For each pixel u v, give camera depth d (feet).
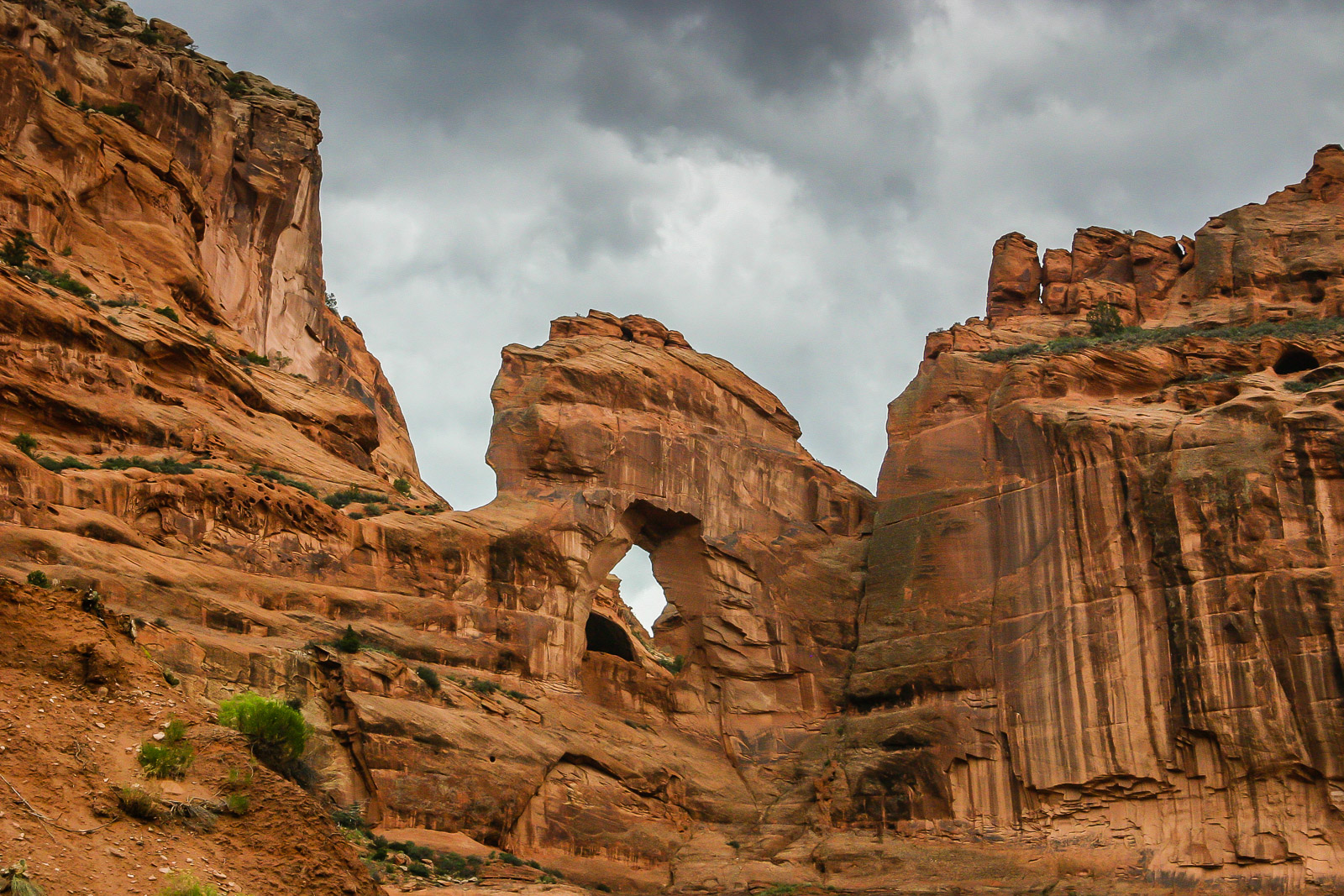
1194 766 185.88
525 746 174.29
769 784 215.10
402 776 153.28
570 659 206.49
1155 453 204.85
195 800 70.23
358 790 150.51
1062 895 181.16
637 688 220.64
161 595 149.69
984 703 206.39
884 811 203.10
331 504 193.26
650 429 238.07
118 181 223.10
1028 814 196.03
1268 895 173.68
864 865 193.16
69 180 213.25
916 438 238.27
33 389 165.48
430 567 192.54
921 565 225.15
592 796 182.50
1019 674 204.44
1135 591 198.49
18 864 59.26
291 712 96.84
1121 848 187.11
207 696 138.10
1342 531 187.93
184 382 192.34
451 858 145.59
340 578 180.14
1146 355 232.12
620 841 183.11
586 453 230.68
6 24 229.66
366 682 158.92
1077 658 199.72
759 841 199.62
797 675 229.66
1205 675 187.11
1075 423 214.28
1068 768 194.39
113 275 207.92
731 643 229.66
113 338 181.16
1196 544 194.59
